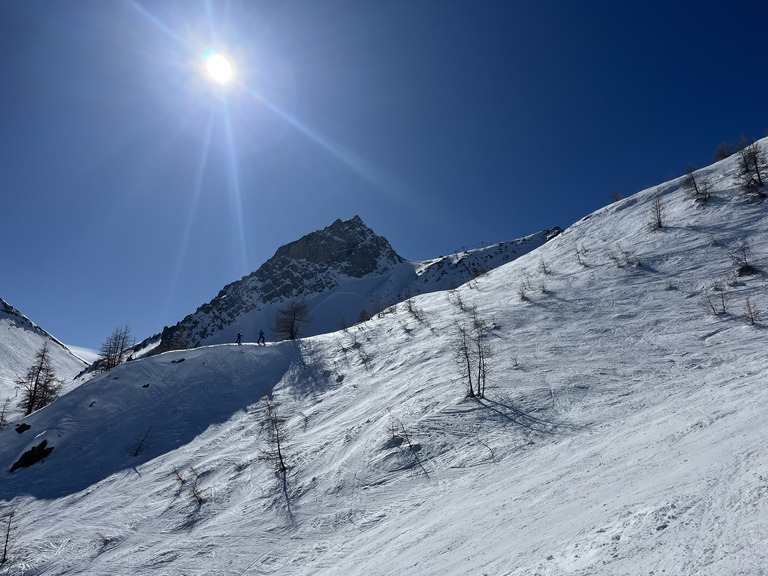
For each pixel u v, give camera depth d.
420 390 25.39
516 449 15.84
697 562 3.67
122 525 21.12
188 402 37.50
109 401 38.09
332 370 37.56
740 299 26.97
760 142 53.25
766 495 4.46
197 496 21.94
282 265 189.00
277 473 21.80
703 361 19.91
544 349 27.05
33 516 24.77
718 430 8.61
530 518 8.22
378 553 10.72
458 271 172.75
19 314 167.12
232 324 152.62
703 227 40.78
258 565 14.26
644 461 8.71
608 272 39.19
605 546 4.86
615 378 20.38
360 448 20.75
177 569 15.41
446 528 10.17
